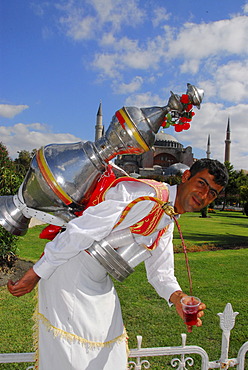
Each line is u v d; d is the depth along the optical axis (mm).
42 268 1660
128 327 4086
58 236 1691
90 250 1700
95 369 1692
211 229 17609
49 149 1923
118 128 1896
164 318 4395
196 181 1745
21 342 3561
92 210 1688
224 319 2336
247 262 8203
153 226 1729
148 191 1760
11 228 2039
